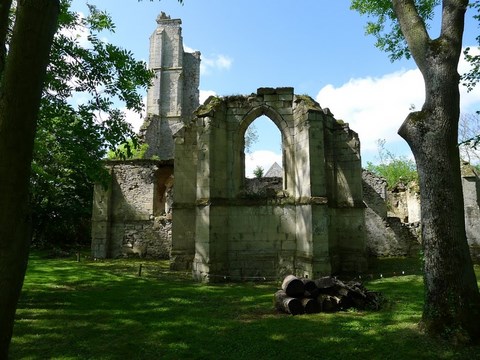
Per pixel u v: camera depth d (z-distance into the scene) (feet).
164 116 127.24
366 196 74.54
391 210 82.64
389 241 65.51
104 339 20.83
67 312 26.68
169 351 18.95
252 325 23.57
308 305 26.73
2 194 11.25
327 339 20.53
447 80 20.86
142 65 31.04
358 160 50.67
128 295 33.09
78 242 87.92
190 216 52.11
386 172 137.39
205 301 30.96
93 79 30.04
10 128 11.43
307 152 42.16
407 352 18.06
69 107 29.27
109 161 69.00
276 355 18.30
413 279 41.24
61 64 29.12
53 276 43.16
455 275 19.52
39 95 12.14
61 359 17.81
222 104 45.75
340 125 52.11
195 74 136.77
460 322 19.01
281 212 44.21
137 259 63.98
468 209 57.82
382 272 47.75
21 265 11.61
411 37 22.71
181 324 23.85
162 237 66.13
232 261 43.14
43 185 70.49
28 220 11.93
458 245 19.76
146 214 67.26
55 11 12.59
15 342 20.13
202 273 41.34
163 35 133.69
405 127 22.07
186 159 53.42
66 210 77.61
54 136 35.40
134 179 68.59
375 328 22.20
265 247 43.70
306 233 41.32
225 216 43.62
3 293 11.14
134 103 31.19
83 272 46.85
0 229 11.20
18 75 11.66
